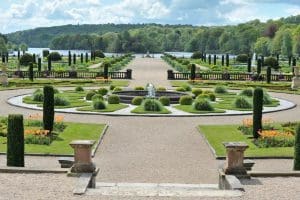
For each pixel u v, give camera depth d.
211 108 41.12
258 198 15.05
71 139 28.16
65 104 42.91
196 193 15.51
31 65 66.19
